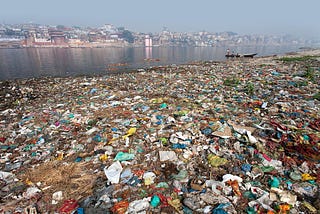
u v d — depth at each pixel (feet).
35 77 77.92
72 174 17.02
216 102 33.45
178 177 15.94
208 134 21.90
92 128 25.62
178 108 30.89
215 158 17.94
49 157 20.24
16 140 24.53
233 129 22.49
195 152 19.10
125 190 14.82
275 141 20.08
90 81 60.64
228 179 15.23
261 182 15.29
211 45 632.79
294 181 15.16
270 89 40.09
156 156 18.88
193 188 14.66
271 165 16.97
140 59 151.02
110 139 22.57
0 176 17.19
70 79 68.44
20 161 19.94
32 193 14.99
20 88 55.52
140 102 35.37
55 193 14.88
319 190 14.11
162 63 124.16
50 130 26.61
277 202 13.24
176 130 23.43
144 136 22.65
